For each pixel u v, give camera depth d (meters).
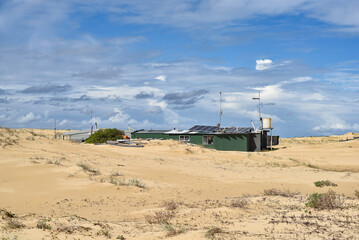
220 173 25.92
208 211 12.82
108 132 54.88
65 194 16.02
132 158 31.73
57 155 26.91
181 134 51.62
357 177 23.41
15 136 33.88
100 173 21.27
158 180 21.20
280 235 8.12
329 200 12.03
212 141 49.78
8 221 9.63
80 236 8.77
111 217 12.35
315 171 28.48
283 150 49.69
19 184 17.41
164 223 10.67
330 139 76.06
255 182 21.94
